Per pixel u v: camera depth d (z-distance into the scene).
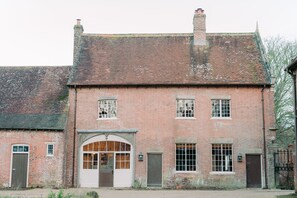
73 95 27.52
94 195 18.38
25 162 25.73
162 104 27.02
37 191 22.77
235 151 26.28
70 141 26.95
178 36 30.95
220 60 28.77
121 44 30.75
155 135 26.67
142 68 28.52
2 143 25.83
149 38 31.06
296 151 20.47
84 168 26.80
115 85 27.30
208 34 30.81
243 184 25.84
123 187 26.30
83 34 31.44
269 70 27.50
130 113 27.02
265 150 26.12
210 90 27.08
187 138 26.53
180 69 28.16
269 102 26.69
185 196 20.27
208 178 26.02
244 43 30.16
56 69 30.69
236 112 26.72
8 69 30.80
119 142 26.89
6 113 27.11
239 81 26.92
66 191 22.41
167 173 26.17
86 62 29.20
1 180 25.42
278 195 19.94
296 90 21.86
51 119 26.56
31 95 28.61
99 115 27.30
